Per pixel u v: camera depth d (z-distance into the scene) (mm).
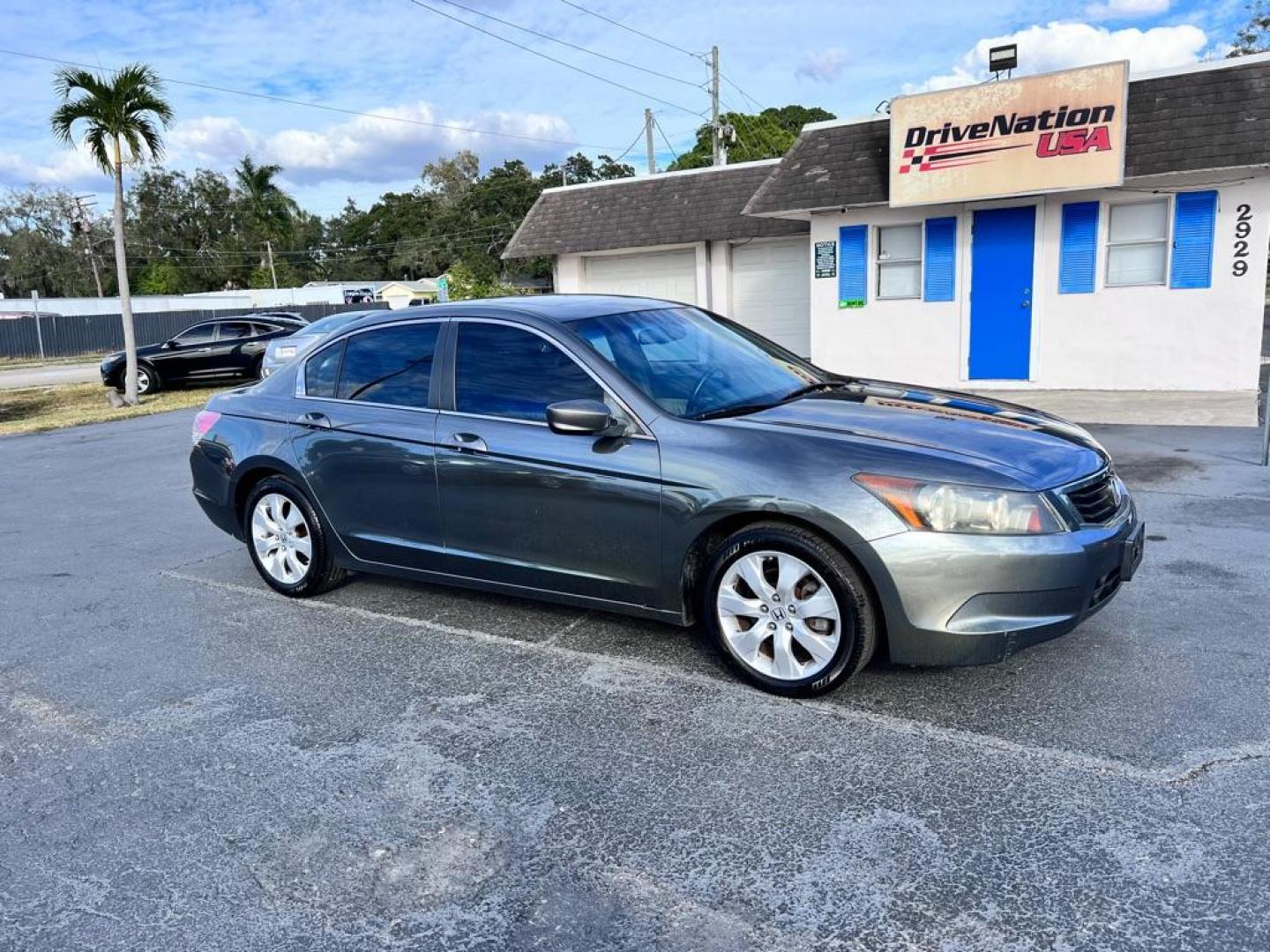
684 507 3877
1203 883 2576
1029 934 2426
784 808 3059
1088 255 12031
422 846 2969
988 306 12758
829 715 3674
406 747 3617
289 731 3803
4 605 5688
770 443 3797
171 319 44156
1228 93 10789
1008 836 2840
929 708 3686
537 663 4348
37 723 3998
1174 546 5531
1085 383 12359
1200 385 11711
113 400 18016
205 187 82062
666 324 4836
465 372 4652
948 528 3455
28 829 3184
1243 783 3043
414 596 5402
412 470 4703
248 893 2781
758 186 16844
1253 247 11141
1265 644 4094
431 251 83000
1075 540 3498
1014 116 11383
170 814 3232
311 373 5344
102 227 78500
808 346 17000
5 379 29844
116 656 4734
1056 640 4258
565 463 4172
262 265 82938
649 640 4555
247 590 5727
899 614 3506
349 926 2615
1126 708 3588
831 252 13594
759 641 3863
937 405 4379
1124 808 2941
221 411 5652
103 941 2602
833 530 3557
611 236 17703
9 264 77938
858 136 13023
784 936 2475
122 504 8664
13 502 9086
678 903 2637
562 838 2971
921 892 2613
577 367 4289
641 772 3336
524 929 2564
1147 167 10898
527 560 4418
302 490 5238
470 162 86812
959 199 11875
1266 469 7309
